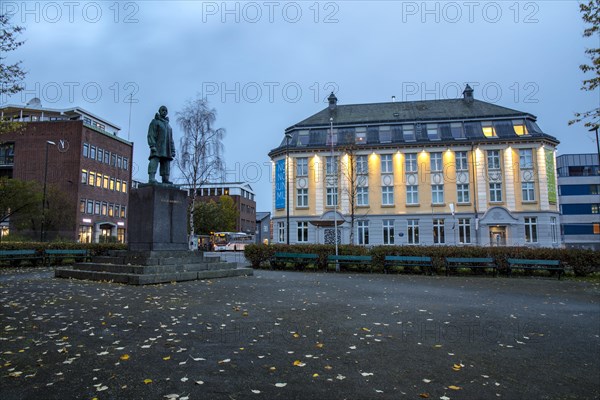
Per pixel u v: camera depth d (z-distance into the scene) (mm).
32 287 12961
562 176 71312
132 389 4805
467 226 39562
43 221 39656
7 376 5172
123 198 62969
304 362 5832
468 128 40906
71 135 52469
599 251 19688
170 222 16375
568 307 10922
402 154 41031
